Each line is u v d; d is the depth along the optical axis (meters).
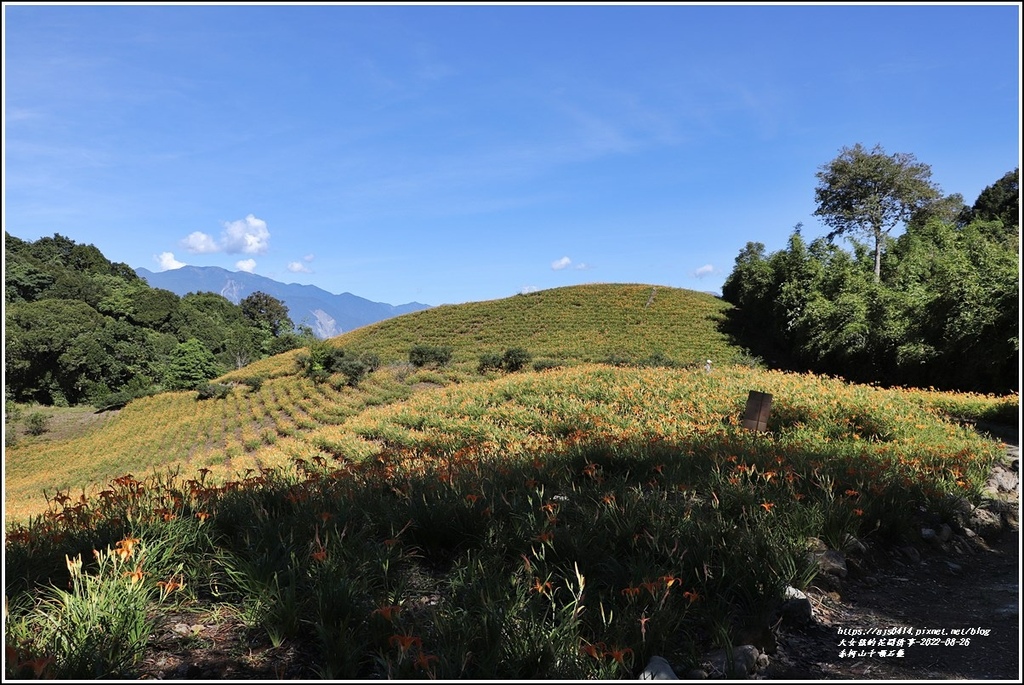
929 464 8.49
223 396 45.22
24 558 3.61
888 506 5.72
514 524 4.34
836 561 4.37
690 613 3.39
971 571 5.06
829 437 12.35
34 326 61.31
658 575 3.48
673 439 10.71
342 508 4.67
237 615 3.20
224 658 2.86
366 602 3.24
